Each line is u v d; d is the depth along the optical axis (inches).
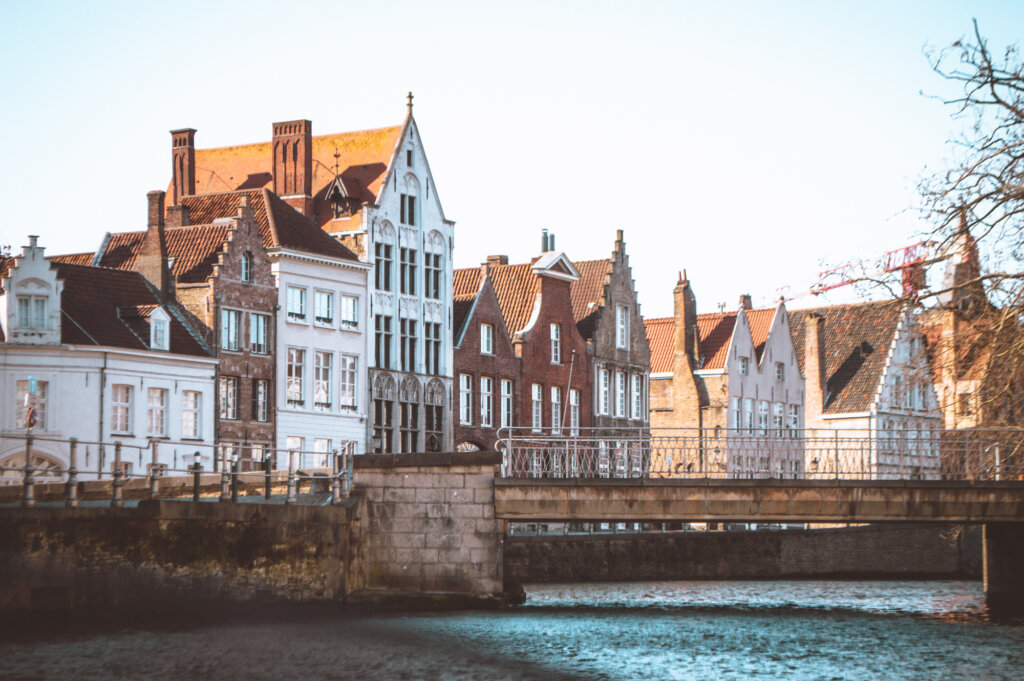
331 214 2938.0
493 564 1769.2
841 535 2947.8
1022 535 2172.7
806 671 1355.8
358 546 1729.8
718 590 2437.3
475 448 3132.4
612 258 3538.4
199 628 1444.4
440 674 1278.3
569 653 1433.3
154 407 2426.2
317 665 1294.3
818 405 4005.9
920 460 1911.9
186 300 2554.1
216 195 2815.0
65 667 1214.9
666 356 3843.5
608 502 1824.6
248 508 1510.8
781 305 3976.4
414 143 3026.6
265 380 2632.9
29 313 2293.3
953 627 1744.6
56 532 1342.3
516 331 3272.6
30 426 2004.2
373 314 2881.4
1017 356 1275.8
